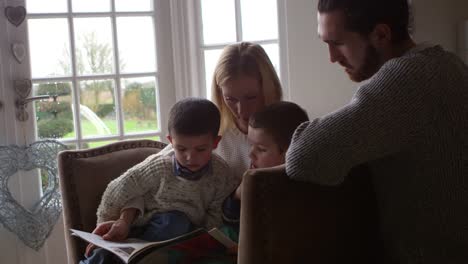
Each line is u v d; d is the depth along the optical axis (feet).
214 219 5.01
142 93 8.14
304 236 3.59
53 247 7.82
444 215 3.46
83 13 7.76
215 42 8.25
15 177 7.68
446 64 3.38
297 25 7.75
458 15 7.93
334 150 3.28
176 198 4.95
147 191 5.03
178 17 8.04
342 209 3.78
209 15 8.17
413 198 3.54
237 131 5.42
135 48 8.05
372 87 3.34
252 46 5.21
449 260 3.51
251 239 3.46
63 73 7.84
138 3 8.01
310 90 7.87
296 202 3.52
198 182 4.93
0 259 7.67
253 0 8.20
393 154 3.57
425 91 3.28
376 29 3.55
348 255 3.88
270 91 5.12
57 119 7.86
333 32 3.63
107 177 5.78
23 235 7.48
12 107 7.54
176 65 8.13
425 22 7.84
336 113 3.37
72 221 5.56
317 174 3.35
